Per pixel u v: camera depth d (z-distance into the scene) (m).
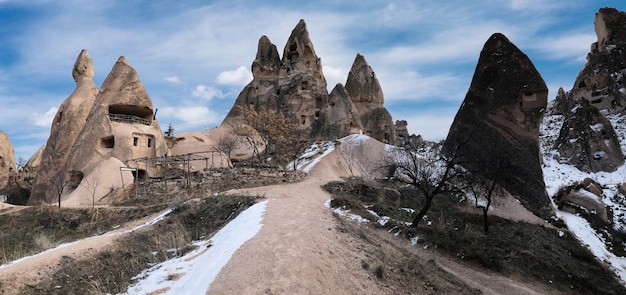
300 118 53.50
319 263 9.94
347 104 53.88
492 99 30.11
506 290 15.08
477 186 24.09
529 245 19.83
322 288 8.77
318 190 25.45
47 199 35.84
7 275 11.85
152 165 36.84
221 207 19.05
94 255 14.05
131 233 16.89
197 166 40.69
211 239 14.01
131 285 10.48
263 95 56.81
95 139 36.41
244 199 19.38
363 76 64.88
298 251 10.28
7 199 44.75
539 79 29.50
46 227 22.25
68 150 39.50
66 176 35.16
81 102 42.78
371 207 21.84
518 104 29.48
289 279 8.62
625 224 28.45
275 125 40.06
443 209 24.33
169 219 18.53
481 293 12.97
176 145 46.53
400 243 16.98
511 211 25.17
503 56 31.06
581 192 28.78
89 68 46.47
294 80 56.16
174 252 13.48
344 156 38.56
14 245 19.19
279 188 25.58
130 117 40.19
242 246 10.45
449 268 15.97
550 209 26.69
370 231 17.44
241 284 8.30
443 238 18.80
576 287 17.45
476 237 19.62
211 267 9.45
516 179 27.33
